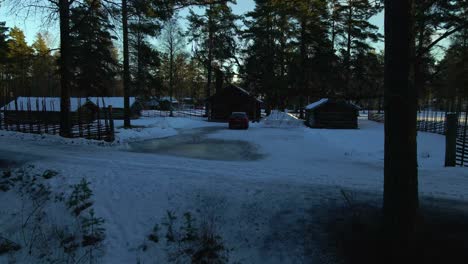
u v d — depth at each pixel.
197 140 20.70
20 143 14.97
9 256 6.14
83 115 28.05
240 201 6.83
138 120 39.94
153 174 8.66
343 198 6.84
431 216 5.86
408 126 4.59
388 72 4.58
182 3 9.41
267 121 35.31
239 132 26.77
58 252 6.03
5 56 35.91
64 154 11.98
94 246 5.93
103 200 7.25
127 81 27.20
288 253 5.41
